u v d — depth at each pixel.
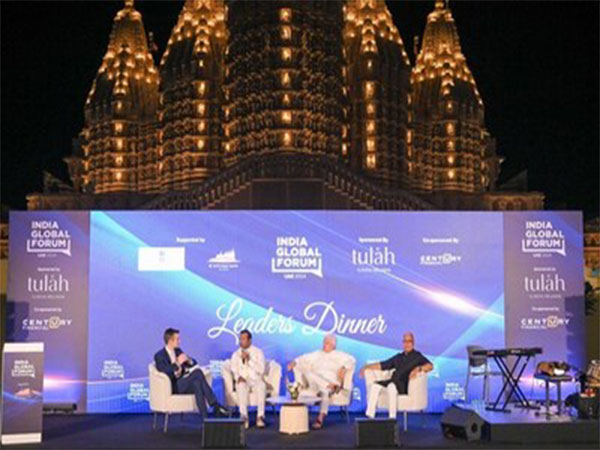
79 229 13.02
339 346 13.05
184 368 11.27
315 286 13.14
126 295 12.98
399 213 13.27
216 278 13.09
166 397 10.89
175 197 41.88
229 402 11.48
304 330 13.07
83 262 12.97
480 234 13.27
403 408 10.98
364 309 13.14
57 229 12.98
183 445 9.91
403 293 13.17
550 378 10.87
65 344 12.84
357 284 13.16
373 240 13.23
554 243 13.29
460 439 10.41
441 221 13.27
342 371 11.50
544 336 13.17
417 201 42.81
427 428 11.36
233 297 13.08
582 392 11.06
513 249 13.28
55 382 12.77
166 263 13.05
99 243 13.02
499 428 10.08
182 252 13.10
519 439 10.06
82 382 12.79
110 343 12.88
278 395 11.93
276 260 13.16
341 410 12.69
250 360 11.54
